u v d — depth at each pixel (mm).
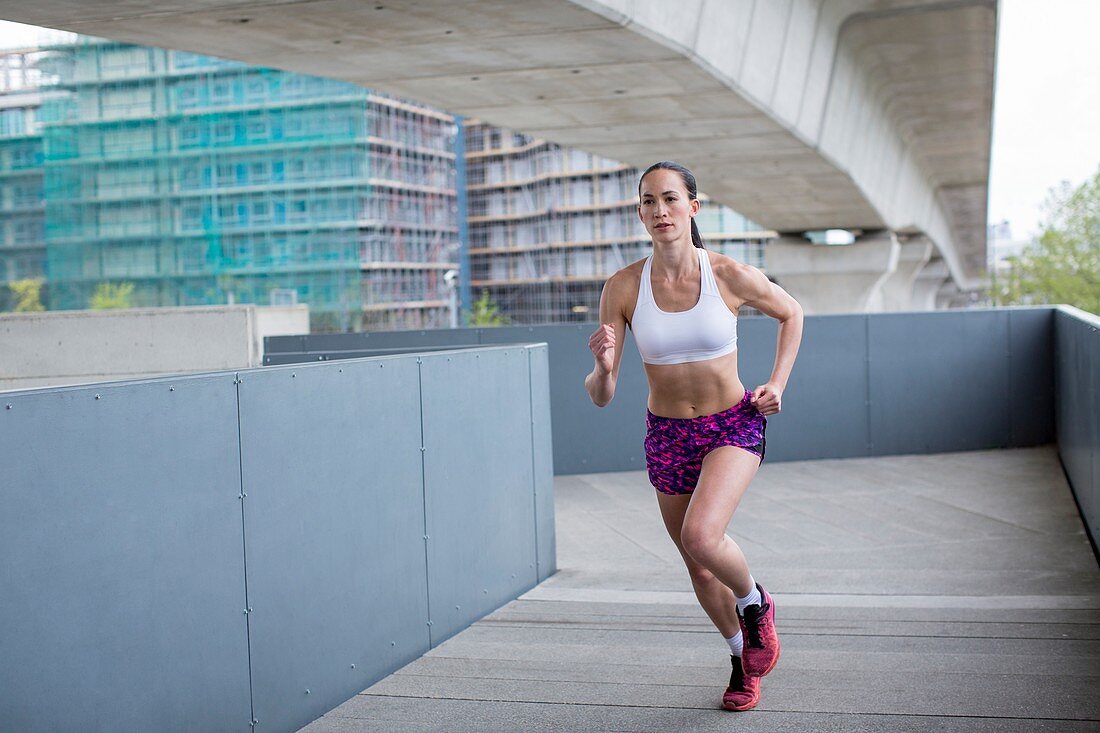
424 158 68875
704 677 4332
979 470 10484
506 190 83938
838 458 11609
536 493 6570
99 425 3135
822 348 11555
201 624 3537
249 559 3785
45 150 40938
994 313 11641
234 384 3723
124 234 40844
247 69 40906
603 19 10680
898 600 5820
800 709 3867
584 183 76062
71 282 40781
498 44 11766
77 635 3045
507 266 83750
